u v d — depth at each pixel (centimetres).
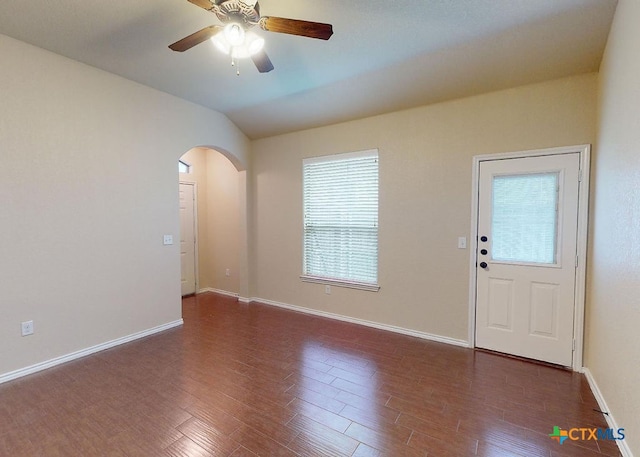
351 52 257
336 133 385
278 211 443
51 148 261
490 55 250
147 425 190
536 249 275
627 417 162
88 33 234
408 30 225
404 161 337
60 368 261
